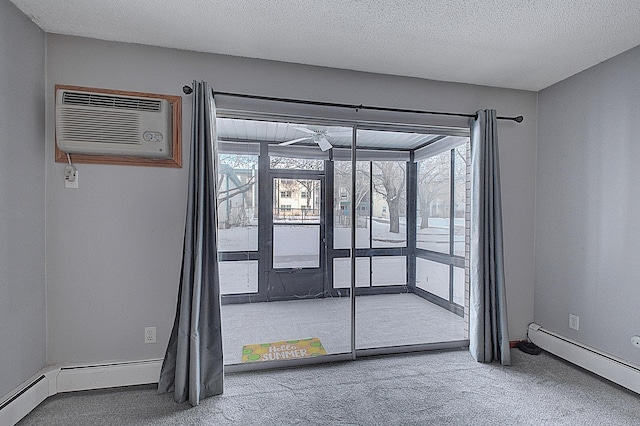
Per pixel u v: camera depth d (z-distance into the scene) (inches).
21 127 77.5
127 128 85.4
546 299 118.7
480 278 109.5
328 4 73.3
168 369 89.7
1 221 71.3
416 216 121.3
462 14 76.4
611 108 97.3
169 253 96.1
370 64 103.9
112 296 92.8
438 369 104.2
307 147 112.0
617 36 85.4
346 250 116.0
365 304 118.3
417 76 112.4
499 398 87.5
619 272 95.0
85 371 89.6
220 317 91.3
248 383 95.7
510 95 121.3
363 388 92.7
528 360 110.7
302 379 97.9
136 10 76.6
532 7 73.3
